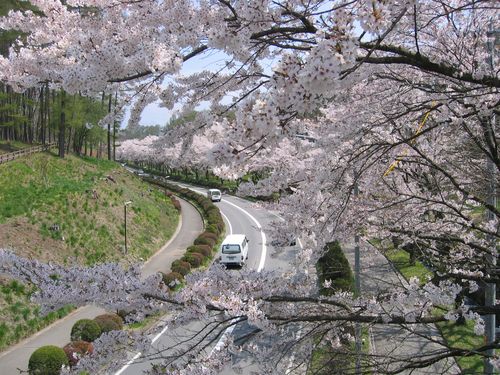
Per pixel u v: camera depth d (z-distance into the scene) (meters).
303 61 2.38
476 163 6.34
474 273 5.78
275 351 4.37
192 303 3.66
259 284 4.13
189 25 3.05
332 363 4.52
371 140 4.64
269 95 2.39
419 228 5.98
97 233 19.59
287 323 4.10
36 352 9.60
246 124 2.38
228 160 2.51
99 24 3.66
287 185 3.99
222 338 4.18
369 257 9.37
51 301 3.38
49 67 3.46
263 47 3.25
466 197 5.29
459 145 6.13
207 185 47.25
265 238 25.08
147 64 3.00
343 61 2.17
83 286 3.51
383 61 3.06
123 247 19.94
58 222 18.25
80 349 10.45
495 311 4.44
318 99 2.37
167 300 3.68
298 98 2.30
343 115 4.73
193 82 3.89
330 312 4.59
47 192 20.55
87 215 20.39
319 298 4.26
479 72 3.38
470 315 4.12
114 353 3.78
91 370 3.73
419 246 5.93
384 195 6.29
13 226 16.70
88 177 27.06
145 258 20.58
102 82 3.11
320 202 4.46
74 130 36.56
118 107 3.53
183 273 17.12
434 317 4.28
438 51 5.25
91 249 18.19
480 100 3.99
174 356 3.75
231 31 2.83
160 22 3.32
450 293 3.91
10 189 19.58
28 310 12.71
